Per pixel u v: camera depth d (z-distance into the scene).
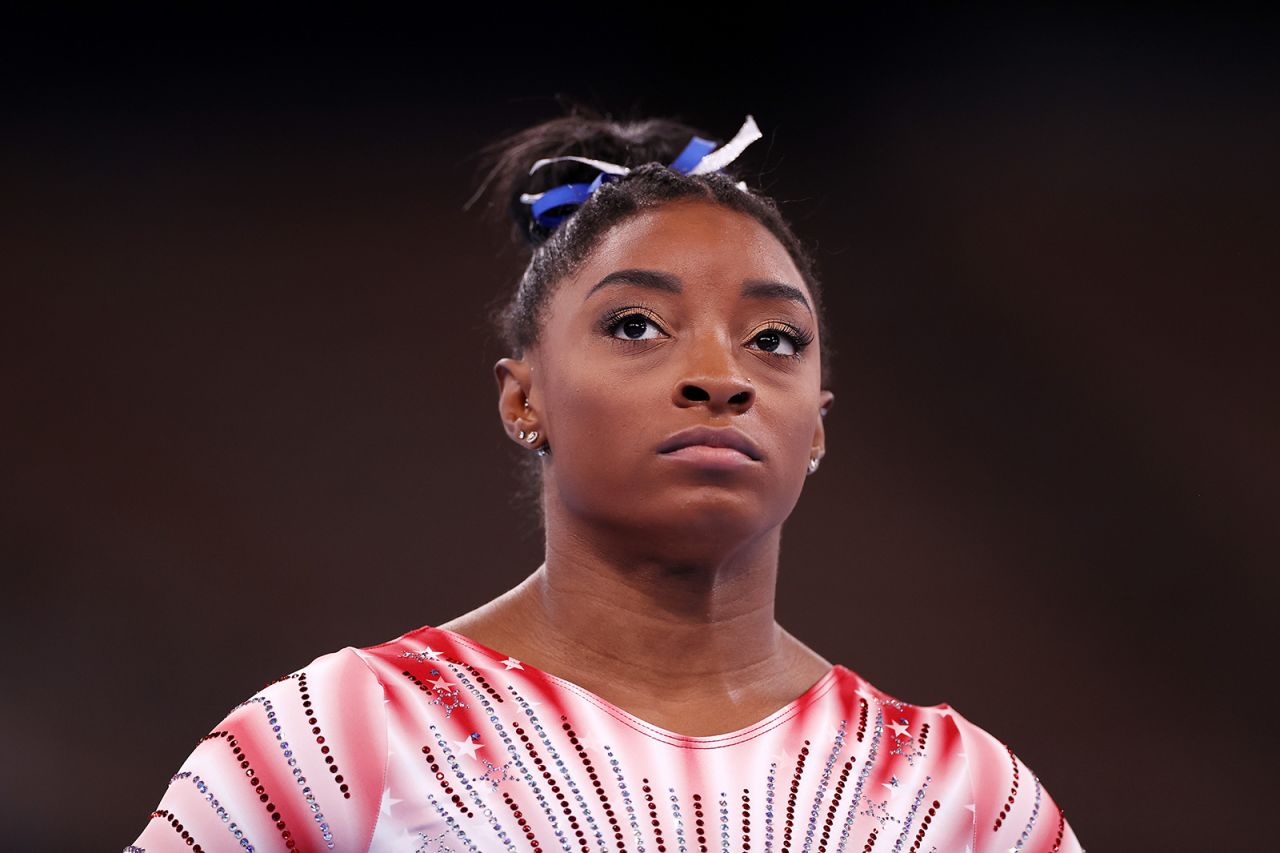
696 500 6.77
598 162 8.26
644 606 7.17
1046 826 7.47
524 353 7.77
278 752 6.48
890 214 17.84
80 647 15.77
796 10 18.19
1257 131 17.69
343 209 17.50
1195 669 16.38
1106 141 17.89
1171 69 17.94
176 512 16.31
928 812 7.10
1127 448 17.16
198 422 16.62
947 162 17.92
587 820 6.46
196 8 17.50
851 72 18.12
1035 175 17.88
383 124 17.73
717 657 7.25
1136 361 17.34
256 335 17.02
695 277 7.09
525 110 17.80
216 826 6.32
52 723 15.49
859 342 17.55
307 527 16.52
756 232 7.46
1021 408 17.39
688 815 6.59
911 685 16.47
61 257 16.86
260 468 16.61
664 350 6.96
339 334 17.17
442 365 17.23
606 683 7.10
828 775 6.98
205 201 17.28
